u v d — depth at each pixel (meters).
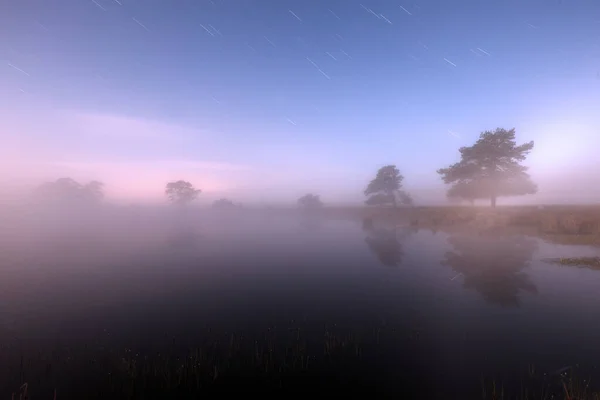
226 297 11.75
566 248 18.58
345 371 6.40
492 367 6.46
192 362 6.81
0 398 5.52
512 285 11.96
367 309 10.19
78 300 11.49
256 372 6.41
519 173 40.88
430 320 9.07
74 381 6.09
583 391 5.48
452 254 18.52
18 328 8.80
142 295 11.97
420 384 5.88
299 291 12.38
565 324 8.48
